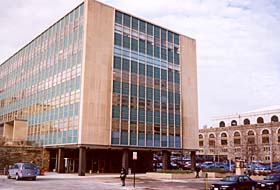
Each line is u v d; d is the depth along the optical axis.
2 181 29.23
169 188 25.58
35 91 55.19
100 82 44.38
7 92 68.31
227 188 22.38
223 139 114.94
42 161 47.69
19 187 23.39
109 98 45.00
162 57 53.94
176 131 53.66
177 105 54.72
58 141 45.59
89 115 42.41
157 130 50.66
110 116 44.69
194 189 24.83
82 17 45.66
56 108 47.59
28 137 54.94
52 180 31.80
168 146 51.94
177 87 55.47
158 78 52.50
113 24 47.59
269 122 109.88
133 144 46.91
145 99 49.75
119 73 46.94
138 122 48.09
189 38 59.75
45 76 52.59
